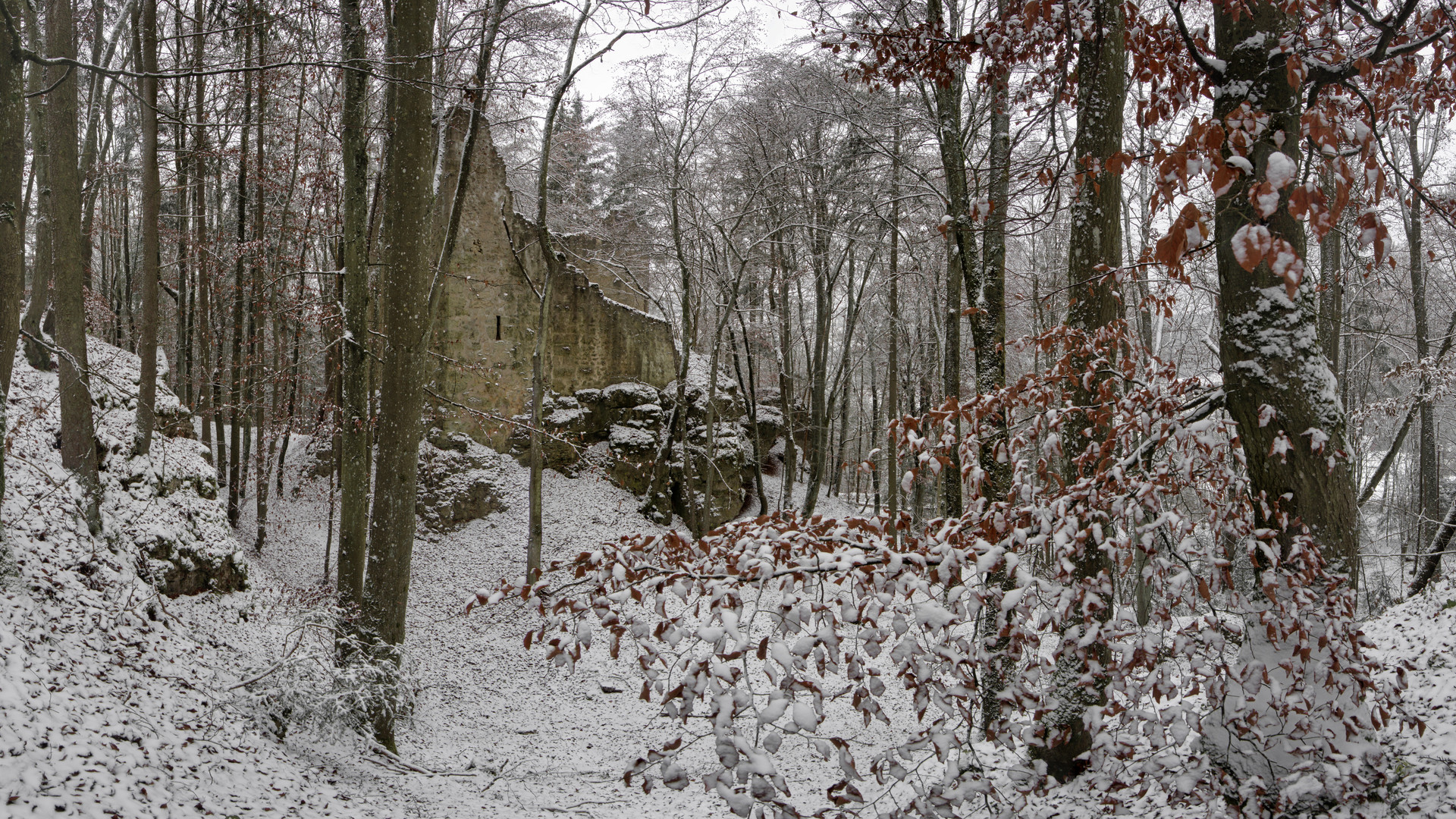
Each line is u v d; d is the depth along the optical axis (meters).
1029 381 5.15
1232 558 4.84
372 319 18.52
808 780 11.30
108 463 12.30
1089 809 6.39
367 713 9.91
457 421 24.66
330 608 10.54
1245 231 2.64
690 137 24.30
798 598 3.82
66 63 7.02
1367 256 10.16
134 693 7.65
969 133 13.31
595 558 4.03
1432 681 6.80
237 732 7.98
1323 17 5.10
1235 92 4.61
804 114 22.00
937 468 4.60
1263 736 4.23
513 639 17.98
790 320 31.80
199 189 18.00
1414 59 5.16
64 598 8.75
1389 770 5.09
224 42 15.92
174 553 12.02
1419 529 18.22
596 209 33.34
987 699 7.04
